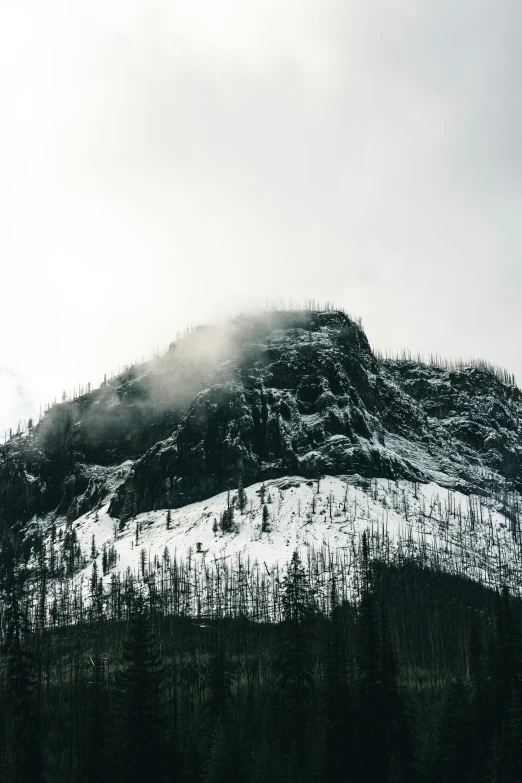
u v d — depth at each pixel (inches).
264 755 5354.3
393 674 5374.0
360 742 5098.4
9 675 4921.3
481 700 5812.0
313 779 5064.0
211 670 6535.4
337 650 5649.6
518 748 5027.1
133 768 4576.8
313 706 5723.4
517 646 5915.4
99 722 5157.5
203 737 5984.3
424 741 5831.7
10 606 5103.3
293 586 5905.5
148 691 4778.5
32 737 4813.0
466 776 5191.9
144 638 4938.5
